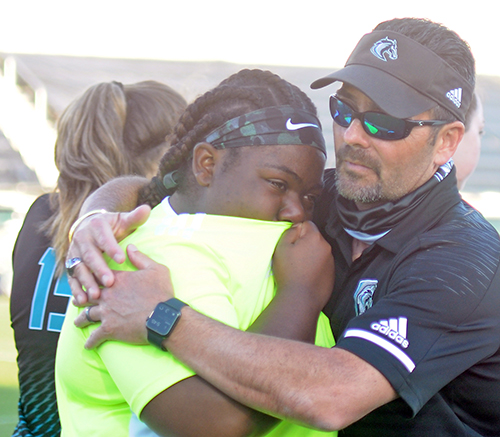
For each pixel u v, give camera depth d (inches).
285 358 107.3
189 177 130.1
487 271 120.0
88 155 174.6
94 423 122.3
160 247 121.0
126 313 112.0
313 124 128.6
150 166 189.9
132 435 116.3
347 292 135.6
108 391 121.4
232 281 117.4
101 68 885.2
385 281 126.7
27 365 166.4
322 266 126.7
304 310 120.0
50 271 167.8
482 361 122.6
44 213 180.1
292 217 126.0
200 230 121.5
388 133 127.7
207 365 107.0
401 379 109.3
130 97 191.0
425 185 133.2
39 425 165.5
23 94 833.5
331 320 136.6
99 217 129.7
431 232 127.7
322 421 105.3
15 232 560.1
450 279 116.3
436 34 132.3
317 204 150.3
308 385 105.9
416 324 113.0
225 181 124.0
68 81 857.5
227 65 902.4
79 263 120.1
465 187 743.7
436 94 129.2
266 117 122.8
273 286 124.9
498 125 794.8
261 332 115.5
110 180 164.4
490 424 129.2
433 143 131.4
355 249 140.3
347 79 129.6
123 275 116.1
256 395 106.5
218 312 112.3
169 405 107.9
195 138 128.3
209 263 116.8
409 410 111.8
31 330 165.9
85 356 121.3
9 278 420.5
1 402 299.0
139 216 125.3
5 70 844.0
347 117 133.2
